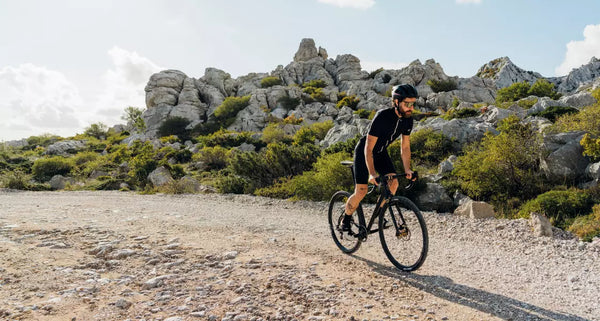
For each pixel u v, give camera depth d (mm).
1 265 3547
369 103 51750
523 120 13648
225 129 54156
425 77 65938
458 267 3922
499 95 41625
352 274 3539
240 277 3393
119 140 55625
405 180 8523
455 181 9094
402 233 3611
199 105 64750
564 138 8383
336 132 22922
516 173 8227
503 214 7086
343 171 9352
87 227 5742
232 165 13547
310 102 60250
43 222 6172
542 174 8258
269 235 5418
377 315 2611
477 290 3203
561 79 73188
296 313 2605
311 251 4430
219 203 9836
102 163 27469
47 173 25781
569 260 4184
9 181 16906
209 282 3281
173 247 4547
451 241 5211
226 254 4176
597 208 6082
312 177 10102
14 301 2740
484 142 9453
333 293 3012
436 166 12469
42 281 3193
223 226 6148
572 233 5500
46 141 63312
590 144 7480
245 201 10133
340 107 54156
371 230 3957
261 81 72312
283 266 3740
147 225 6137
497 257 4344
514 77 73500
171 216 7258
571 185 7742
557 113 13586
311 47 90438
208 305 2742
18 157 36938
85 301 2787
